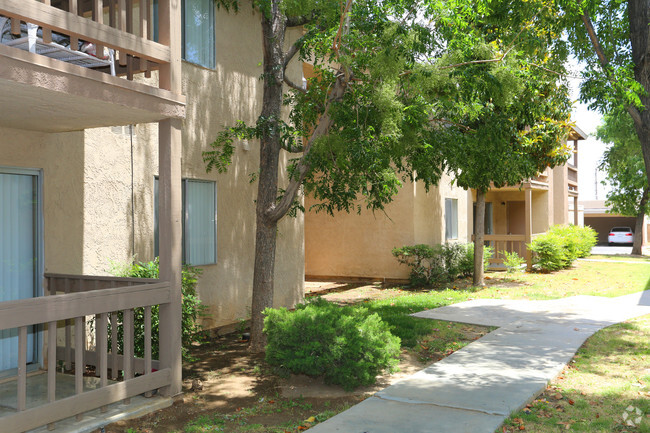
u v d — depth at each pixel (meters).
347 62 7.45
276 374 7.21
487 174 12.73
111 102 5.35
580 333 9.52
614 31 9.90
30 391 6.16
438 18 7.85
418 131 8.59
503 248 22.97
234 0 10.10
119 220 8.20
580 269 21.92
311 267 19.33
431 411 5.66
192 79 9.59
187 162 9.45
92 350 7.37
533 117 12.95
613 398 6.24
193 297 7.82
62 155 7.30
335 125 8.32
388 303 13.18
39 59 4.68
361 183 7.75
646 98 8.78
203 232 9.84
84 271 7.61
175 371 6.31
